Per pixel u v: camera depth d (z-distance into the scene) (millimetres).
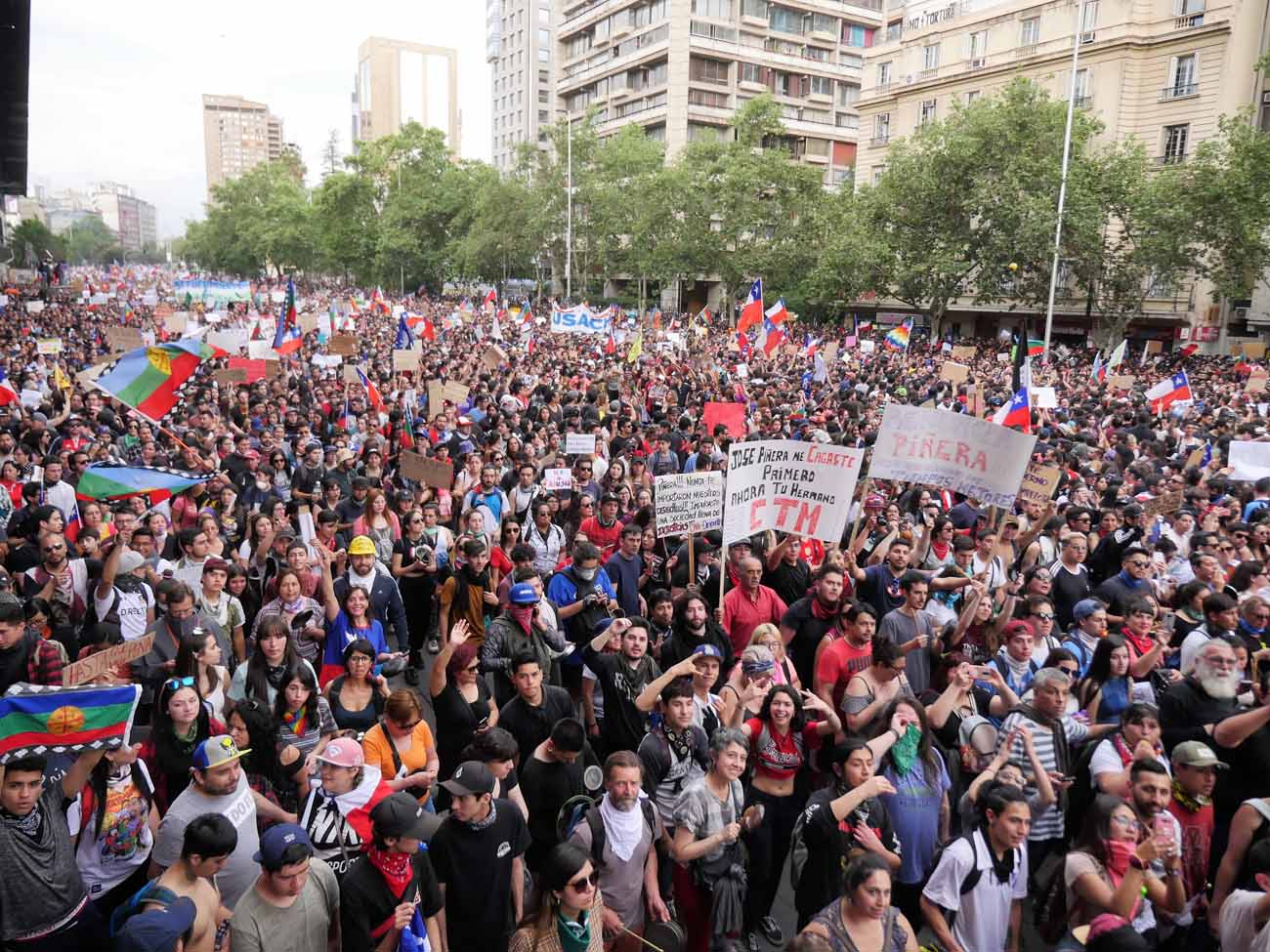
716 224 72938
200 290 51156
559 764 5324
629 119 89500
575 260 77812
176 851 4348
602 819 4641
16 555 8656
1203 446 14320
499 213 73562
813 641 7176
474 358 27656
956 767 5883
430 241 90438
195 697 5262
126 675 6383
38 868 4020
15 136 32500
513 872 4820
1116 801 4625
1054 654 6332
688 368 27094
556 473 11562
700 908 4961
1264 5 41812
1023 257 41594
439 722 6016
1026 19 52156
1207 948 4973
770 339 29562
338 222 95312
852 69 89750
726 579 9062
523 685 5770
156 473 8898
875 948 4004
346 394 18734
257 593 8867
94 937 4219
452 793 4367
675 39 81500
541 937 4082
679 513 8234
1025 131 42219
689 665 5582
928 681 6832
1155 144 46781
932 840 5141
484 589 8086
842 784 5117
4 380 15477
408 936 4105
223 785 4379
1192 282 44875
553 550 9641
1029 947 5324
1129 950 3648
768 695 5730
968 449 8117
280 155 146500
